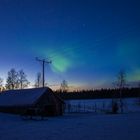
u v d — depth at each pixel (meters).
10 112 52.16
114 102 76.56
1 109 55.34
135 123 27.08
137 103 105.06
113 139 16.56
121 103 71.38
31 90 55.09
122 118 35.72
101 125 26.00
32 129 24.58
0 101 58.16
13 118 42.38
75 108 79.44
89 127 24.45
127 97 139.12
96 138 17.19
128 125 25.12
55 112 51.31
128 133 19.09
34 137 18.70
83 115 50.97
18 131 23.23
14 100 53.72
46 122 33.66
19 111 49.34
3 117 44.19
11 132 22.64
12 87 88.50
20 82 89.06
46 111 50.09
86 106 89.06
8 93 61.56
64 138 17.72
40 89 51.78
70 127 25.12
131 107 88.12
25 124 31.23
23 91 57.41
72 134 19.66
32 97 49.66
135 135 17.97
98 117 40.66
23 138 18.42
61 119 39.47
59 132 21.22
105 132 20.12
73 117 44.75
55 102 51.94
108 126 24.73
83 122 30.69
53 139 17.41
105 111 67.19
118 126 24.42
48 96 50.81
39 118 42.47
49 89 51.09
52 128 24.80
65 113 59.88
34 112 47.03
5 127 28.00
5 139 18.28
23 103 49.00
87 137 17.78
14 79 88.88
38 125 29.06
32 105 47.19
